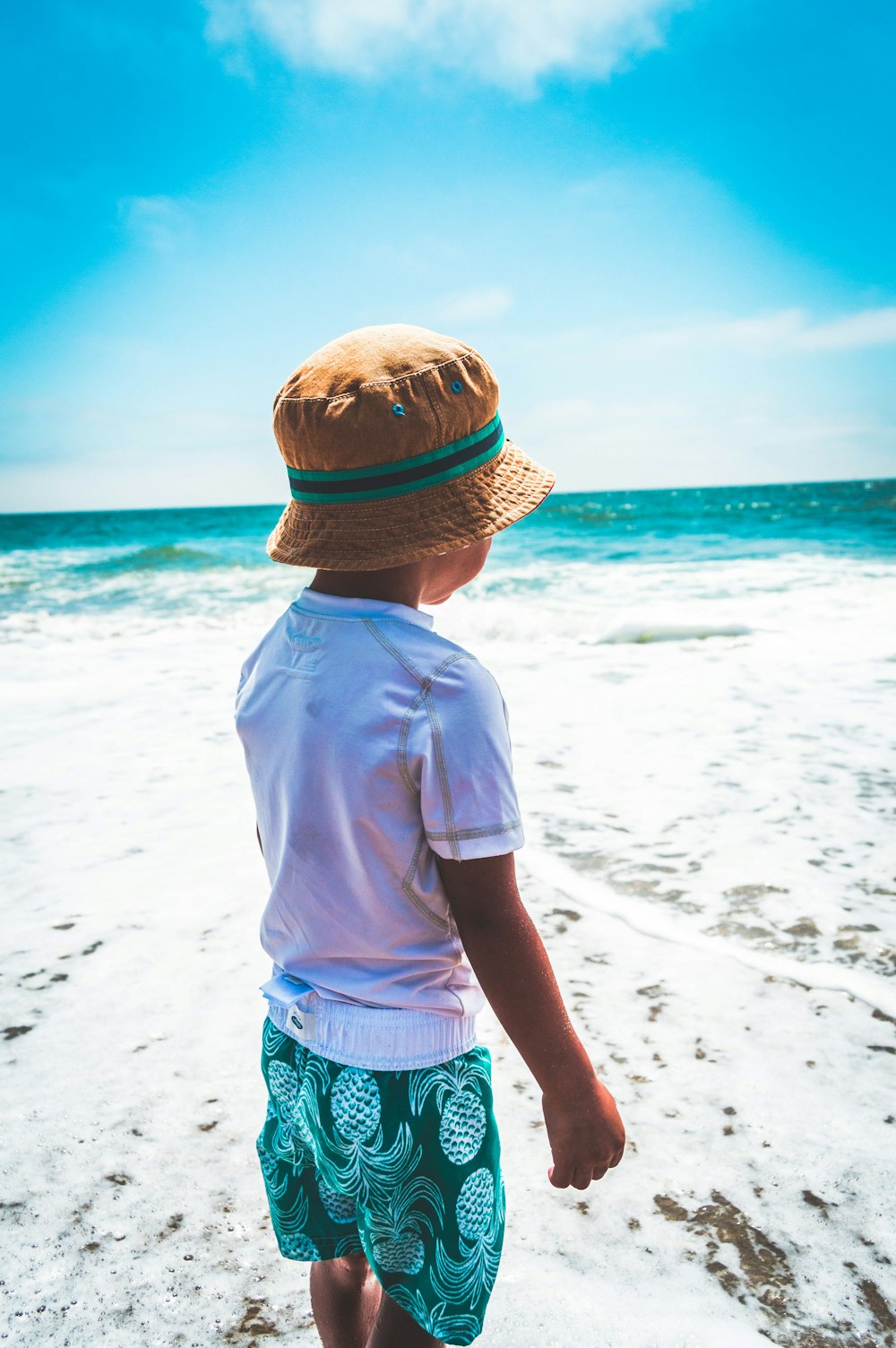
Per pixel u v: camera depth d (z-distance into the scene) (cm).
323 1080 110
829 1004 247
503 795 102
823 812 386
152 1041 240
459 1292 109
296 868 109
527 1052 105
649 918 299
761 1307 155
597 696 614
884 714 536
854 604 1023
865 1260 164
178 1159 196
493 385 114
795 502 4203
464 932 104
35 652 874
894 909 300
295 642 113
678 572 1546
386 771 101
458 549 107
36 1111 212
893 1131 198
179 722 583
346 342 112
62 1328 155
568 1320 152
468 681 102
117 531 3734
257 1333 154
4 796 443
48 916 313
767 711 554
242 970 275
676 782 431
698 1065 223
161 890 333
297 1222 125
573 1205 180
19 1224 178
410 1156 108
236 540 3114
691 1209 178
